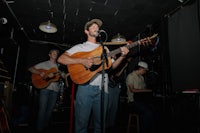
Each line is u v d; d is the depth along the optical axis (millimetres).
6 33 4578
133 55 5770
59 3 4270
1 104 3045
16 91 4949
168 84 3734
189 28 3129
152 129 3096
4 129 2740
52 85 3689
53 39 6594
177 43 3430
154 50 4512
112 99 3898
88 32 2285
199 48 2852
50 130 3818
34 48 6645
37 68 3885
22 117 4152
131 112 3576
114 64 2209
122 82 5215
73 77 2084
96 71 2045
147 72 4445
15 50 5352
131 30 5648
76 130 1880
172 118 3291
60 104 4777
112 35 5992
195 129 2592
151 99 3625
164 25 3996
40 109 3506
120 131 3916
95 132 1921
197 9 2943
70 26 5488
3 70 4035
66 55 2217
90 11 4582
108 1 4113
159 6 4234
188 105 2791
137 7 4312
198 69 2832
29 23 5352
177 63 3381
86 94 1942
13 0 4148
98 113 1935
